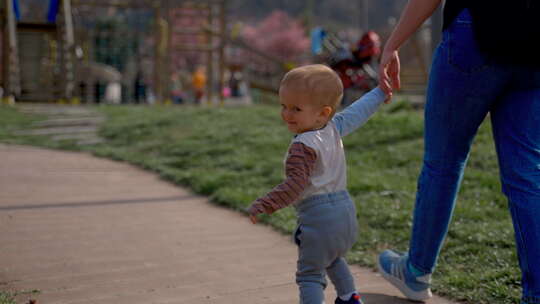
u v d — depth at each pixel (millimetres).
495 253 3562
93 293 3137
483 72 2350
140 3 18688
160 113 12383
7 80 15891
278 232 4551
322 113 2385
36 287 3205
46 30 17469
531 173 2369
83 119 12055
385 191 5309
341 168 2432
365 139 7762
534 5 2252
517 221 2369
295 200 2320
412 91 19062
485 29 2289
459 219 4379
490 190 5152
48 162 7809
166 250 4020
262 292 3184
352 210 2416
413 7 2561
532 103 2393
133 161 7863
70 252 3904
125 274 3477
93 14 21859
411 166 6383
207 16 20234
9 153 8422
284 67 22344
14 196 5660
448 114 2525
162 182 6656
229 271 3566
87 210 5203
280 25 73375
